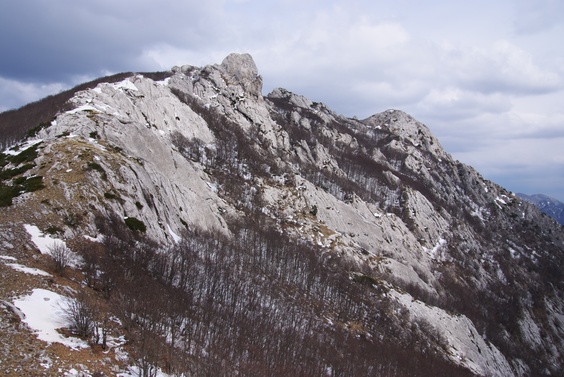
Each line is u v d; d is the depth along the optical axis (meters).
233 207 159.50
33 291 56.59
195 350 67.00
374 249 196.25
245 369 69.38
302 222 178.25
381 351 114.81
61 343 49.41
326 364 92.12
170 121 184.75
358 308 134.62
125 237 87.06
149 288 75.25
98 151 102.31
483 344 160.75
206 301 89.94
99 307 60.88
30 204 79.19
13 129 143.25
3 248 65.19
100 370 48.09
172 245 102.31
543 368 189.88
